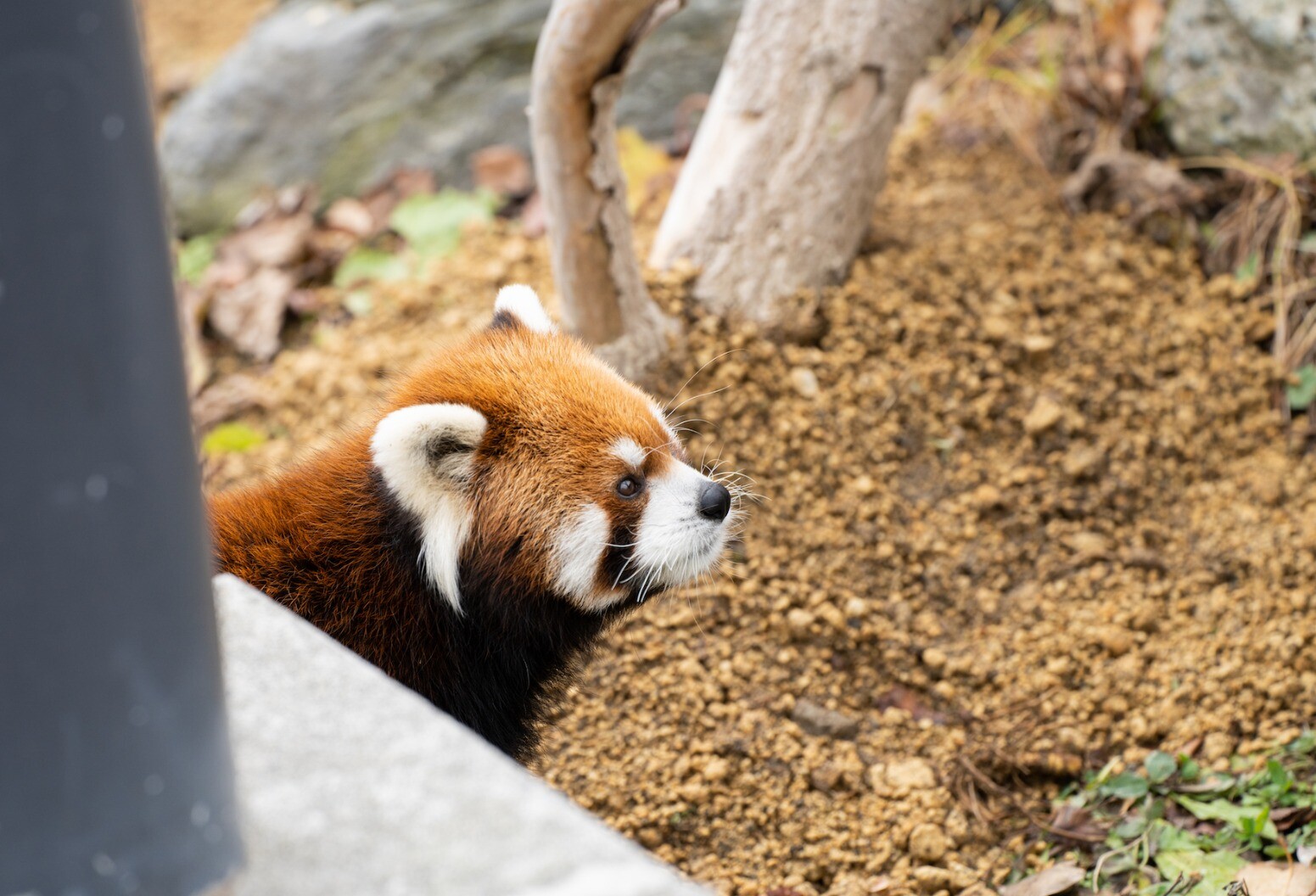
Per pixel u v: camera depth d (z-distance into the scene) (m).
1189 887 2.83
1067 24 5.32
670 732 3.47
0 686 1.27
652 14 3.29
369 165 5.73
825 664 3.63
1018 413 4.18
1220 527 3.92
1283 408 4.23
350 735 1.70
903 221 4.80
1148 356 4.32
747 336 4.17
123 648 1.32
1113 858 3.02
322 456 3.05
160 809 1.40
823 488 4.00
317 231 5.64
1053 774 3.34
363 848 1.55
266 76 5.90
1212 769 3.24
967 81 5.39
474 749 1.67
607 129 3.53
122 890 1.41
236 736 1.70
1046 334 4.34
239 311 5.30
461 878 1.51
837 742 3.44
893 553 3.86
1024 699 3.51
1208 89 4.70
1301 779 3.13
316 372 4.94
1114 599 3.75
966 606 3.78
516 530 2.79
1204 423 4.18
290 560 2.81
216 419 4.92
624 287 3.84
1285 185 4.47
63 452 1.23
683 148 5.52
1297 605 3.61
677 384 4.07
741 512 3.39
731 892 3.13
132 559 1.30
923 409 4.20
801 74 4.20
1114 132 4.94
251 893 1.51
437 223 5.43
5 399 1.19
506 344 3.07
